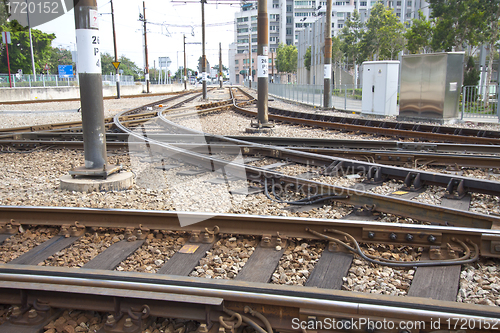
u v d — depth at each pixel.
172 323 3.01
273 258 3.96
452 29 28.73
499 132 11.55
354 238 4.22
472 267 3.72
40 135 12.91
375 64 20.31
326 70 24.97
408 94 18.09
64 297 3.12
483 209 5.48
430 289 3.36
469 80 28.72
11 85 39.09
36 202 6.07
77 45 6.70
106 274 3.26
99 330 2.94
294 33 149.38
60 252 4.25
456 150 9.71
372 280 3.55
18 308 3.08
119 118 17.33
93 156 7.02
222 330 2.76
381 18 47.38
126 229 4.60
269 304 2.87
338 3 137.12
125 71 135.25
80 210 4.79
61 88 42.41
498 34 27.22
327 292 2.94
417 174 6.54
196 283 3.09
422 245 4.04
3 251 4.38
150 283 3.16
